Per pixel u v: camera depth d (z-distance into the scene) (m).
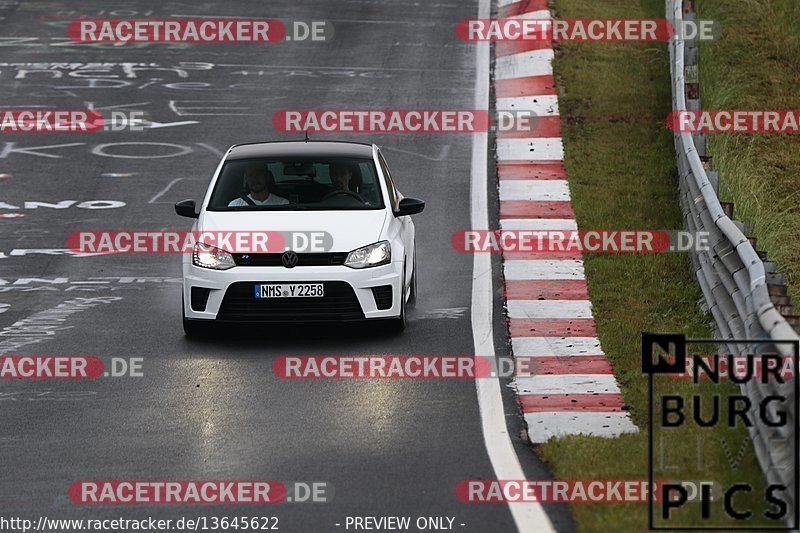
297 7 97.69
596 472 27.80
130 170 66.06
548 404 34.38
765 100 72.94
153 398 35.19
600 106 73.31
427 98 77.00
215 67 84.50
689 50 66.69
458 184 62.75
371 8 97.19
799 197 61.81
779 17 83.75
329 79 81.44
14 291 48.66
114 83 81.31
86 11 96.94
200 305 40.62
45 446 31.12
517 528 24.94
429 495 27.12
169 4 98.62
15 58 85.88
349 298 40.25
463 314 44.38
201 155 68.38
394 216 43.28
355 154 45.44
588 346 40.28
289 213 42.03
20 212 59.81
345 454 30.14
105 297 47.78
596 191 60.31
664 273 48.12
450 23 92.12
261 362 38.69
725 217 41.28
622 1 92.88
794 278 50.94
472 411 33.75
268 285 39.97
